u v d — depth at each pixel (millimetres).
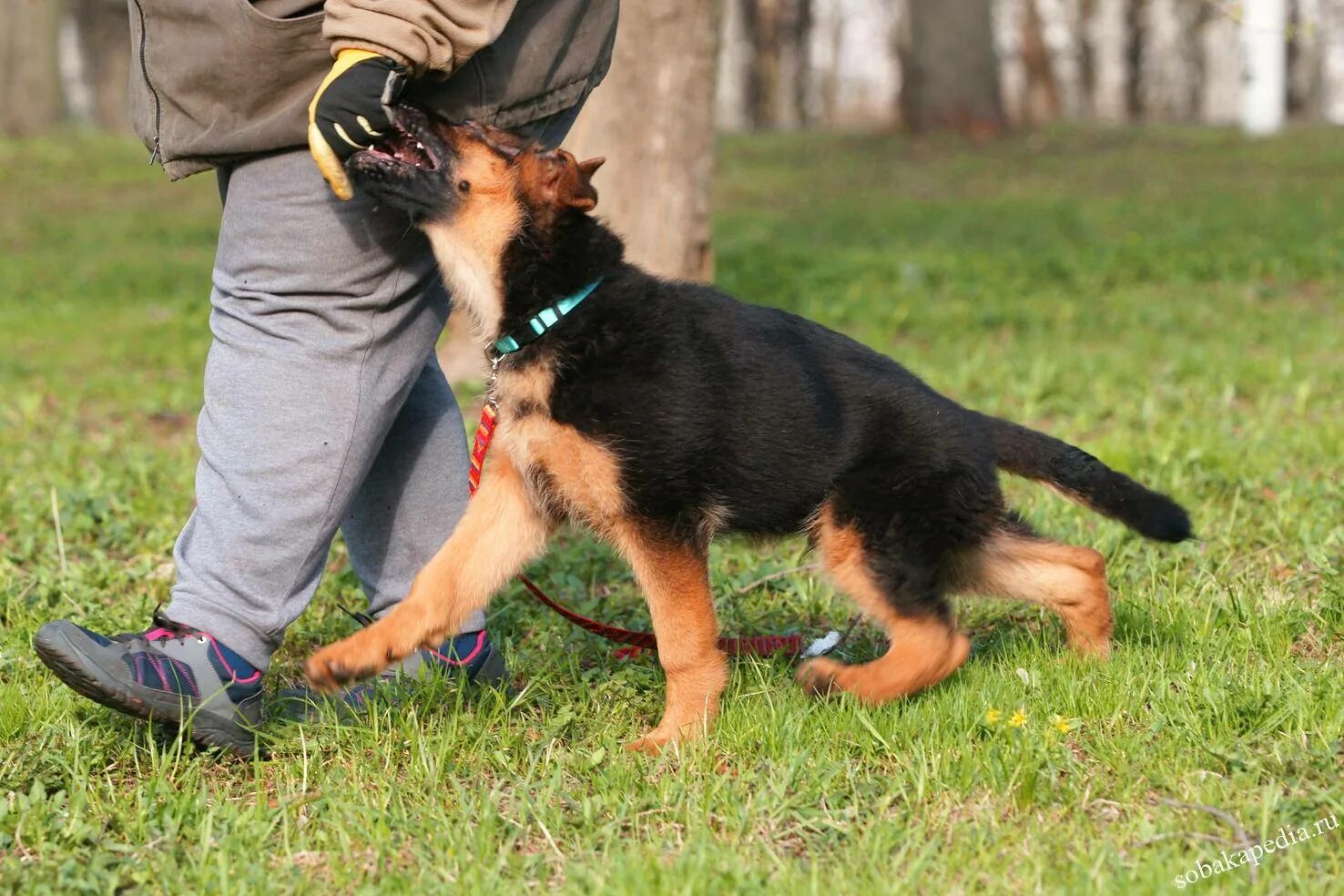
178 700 3250
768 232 16609
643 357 3504
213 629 3307
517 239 3471
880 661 3666
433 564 3588
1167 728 3406
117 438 7559
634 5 7637
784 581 4875
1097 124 30969
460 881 2766
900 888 2697
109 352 10273
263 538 3320
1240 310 11102
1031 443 4012
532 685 3770
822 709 3586
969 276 13008
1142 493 3971
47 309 12422
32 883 2766
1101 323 10680
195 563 3344
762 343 3684
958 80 26625
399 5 3051
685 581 3559
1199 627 4105
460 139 3406
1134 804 3082
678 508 3553
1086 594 3977
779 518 3740
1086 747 3361
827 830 3014
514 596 4762
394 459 3832
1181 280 12641
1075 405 7652
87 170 23516
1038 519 5293
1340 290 11953
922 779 3139
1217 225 15656
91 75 39031
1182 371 8492
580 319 3496
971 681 3789
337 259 3318
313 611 4547
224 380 3359
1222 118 43438
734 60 40000
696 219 7973
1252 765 3164
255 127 3223
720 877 2732
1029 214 17609
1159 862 2748
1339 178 20219
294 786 3244
